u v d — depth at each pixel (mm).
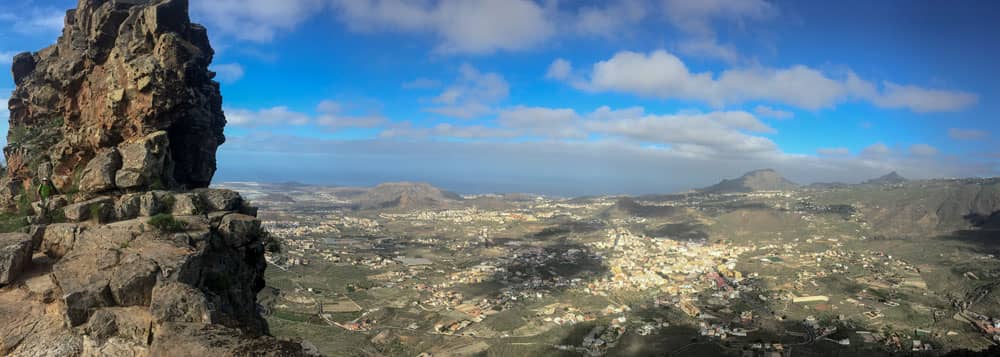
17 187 27953
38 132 30328
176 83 25797
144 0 29703
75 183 25562
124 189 23984
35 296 18562
